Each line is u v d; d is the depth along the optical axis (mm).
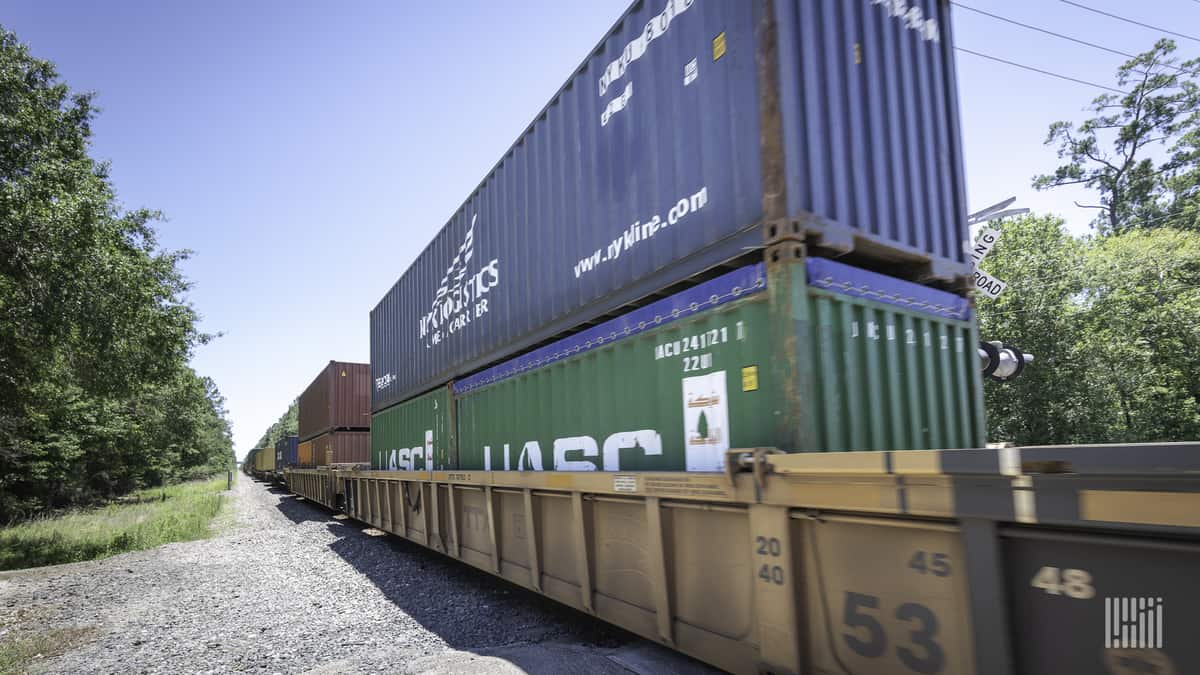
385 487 10648
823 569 2840
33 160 11461
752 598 3240
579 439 5156
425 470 8680
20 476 21094
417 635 5461
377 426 12828
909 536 2477
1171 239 19547
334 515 17938
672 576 3826
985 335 16406
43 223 10562
